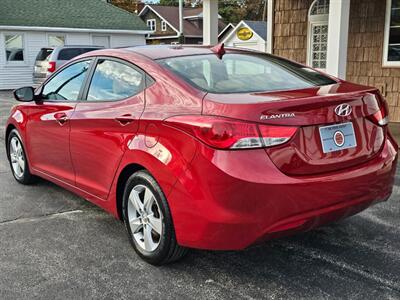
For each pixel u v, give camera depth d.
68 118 4.11
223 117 2.79
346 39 7.44
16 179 5.49
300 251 3.55
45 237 3.89
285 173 2.80
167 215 3.11
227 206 2.75
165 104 3.20
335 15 7.32
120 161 3.48
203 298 2.91
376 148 3.25
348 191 3.01
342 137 3.03
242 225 2.76
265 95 3.02
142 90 3.46
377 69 9.62
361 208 3.20
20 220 4.28
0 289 3.05
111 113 3.60
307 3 10.62
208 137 2.78
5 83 21.30
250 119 2.75
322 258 3.42
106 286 3.08
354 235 3.82
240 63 3.70
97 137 3.73
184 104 3.07
